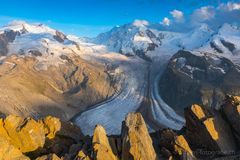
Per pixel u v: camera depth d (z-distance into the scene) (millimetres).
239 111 43594
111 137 42375
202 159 40281
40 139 41312
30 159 38188
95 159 35781
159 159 39188
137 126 40250
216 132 42844
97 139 38875
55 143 42562
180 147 40375
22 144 40156
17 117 42062
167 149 41438
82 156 36219
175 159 39719
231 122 43812
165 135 42500
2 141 36250
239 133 43094
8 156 35531
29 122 41500
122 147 38531
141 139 38719
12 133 40219
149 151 38281
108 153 36781
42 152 40562
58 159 35844
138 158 37375
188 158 38562
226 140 42656
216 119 44062
